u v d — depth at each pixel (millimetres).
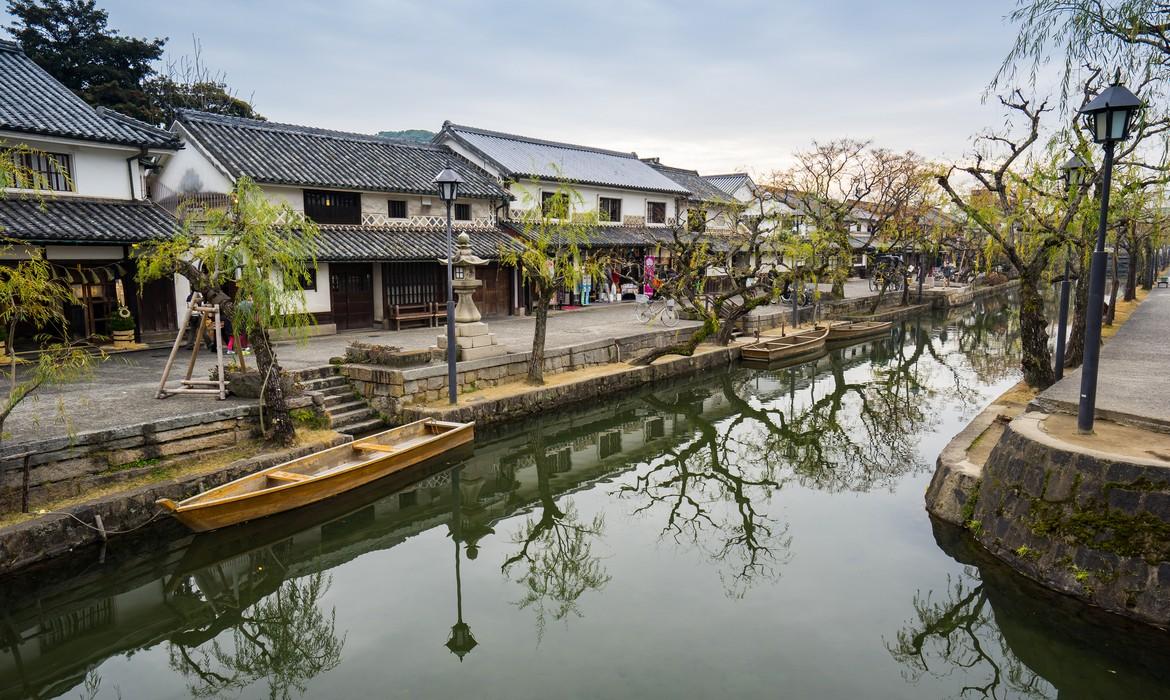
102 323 15805
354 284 20297
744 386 19031
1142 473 6242
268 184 18109
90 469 8273
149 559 8047
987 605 7004
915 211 30609
